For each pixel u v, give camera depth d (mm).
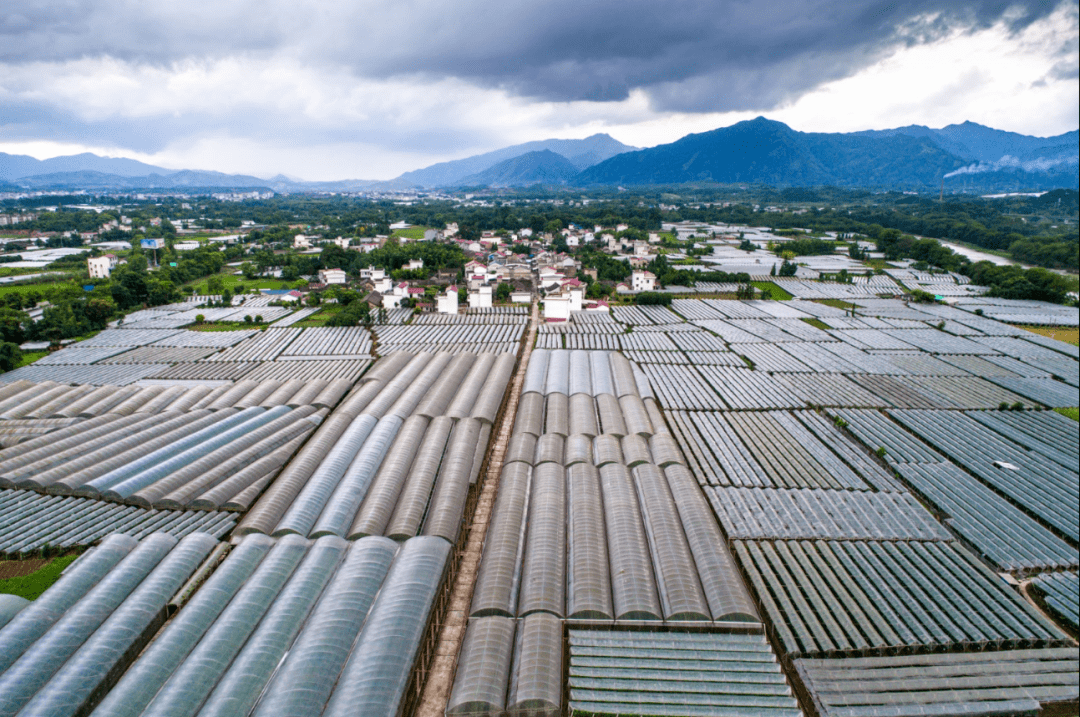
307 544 57969
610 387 101688
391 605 48062
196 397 99438
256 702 40656
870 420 96312
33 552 59875
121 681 41406
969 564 60375
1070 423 96500
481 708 41656
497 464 79438
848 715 42812
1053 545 63812
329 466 71562
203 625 47062
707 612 51188
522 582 54281
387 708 39844
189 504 66562
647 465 73438
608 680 44875
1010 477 78438
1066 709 44438
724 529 64625
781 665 48031
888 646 49375
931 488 74625
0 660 42969
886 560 60156
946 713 43094
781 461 81000
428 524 61344
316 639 44844
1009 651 49094
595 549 57500
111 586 50281
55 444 78812
